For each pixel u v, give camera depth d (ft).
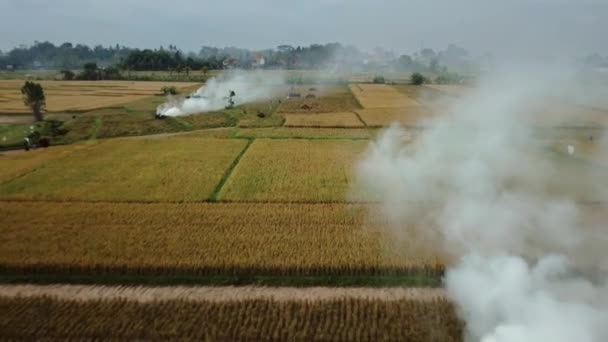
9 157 153.99
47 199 108.17
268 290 70.69
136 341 58.65
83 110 260.83
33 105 225.56
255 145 170.19
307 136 188.75
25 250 80.43
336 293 69.82
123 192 113.19
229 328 60.34
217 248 81.05
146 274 75.15
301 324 61.26
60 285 72.43
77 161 145.89
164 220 94.43
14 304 65.87
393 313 63.26
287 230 89.35
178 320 62.13
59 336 59.26
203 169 134.82
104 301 66.80
